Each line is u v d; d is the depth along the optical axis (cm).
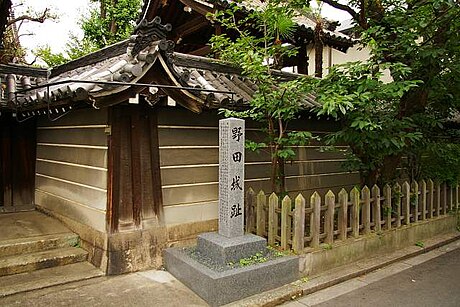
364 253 585
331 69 566
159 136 558
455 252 659
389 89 522
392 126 598
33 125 768
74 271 516
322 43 992
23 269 508
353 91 537
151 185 552
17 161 752
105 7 1866
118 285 478
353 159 679
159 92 472
